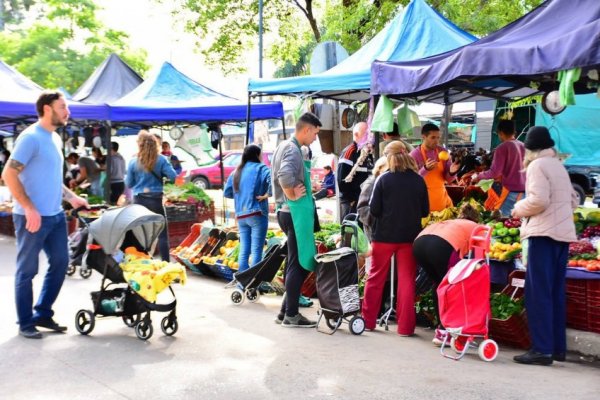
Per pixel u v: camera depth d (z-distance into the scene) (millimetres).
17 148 5312
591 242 5797
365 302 6164
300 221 5965
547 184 4957
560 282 5176
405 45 8555
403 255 5965
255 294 7277
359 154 8133
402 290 5973
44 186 5469
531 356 5137
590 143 14023
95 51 28203
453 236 5586
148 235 5984
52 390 4375
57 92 5477
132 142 23297
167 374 4723
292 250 6141
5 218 13273
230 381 4590
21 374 4688
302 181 6008
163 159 8484
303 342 5652
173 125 14500
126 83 15180
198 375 4711
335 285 5902
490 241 5785
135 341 5574
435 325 6211
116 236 5492
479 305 5199
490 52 5688
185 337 5738
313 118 6074
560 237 4977
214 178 25656
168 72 13375
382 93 6891
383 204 5887
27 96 10773
